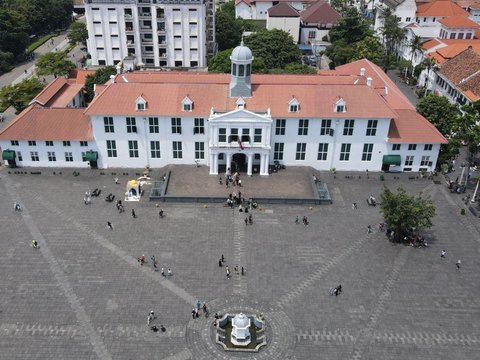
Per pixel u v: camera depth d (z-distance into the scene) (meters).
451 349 70.19
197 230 93.88
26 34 198.50
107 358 67.56
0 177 109.62
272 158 114.00
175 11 169.12
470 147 107.06
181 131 109.81
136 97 109.19
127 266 84.38
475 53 148.88
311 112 107.75
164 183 105.81
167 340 70.62
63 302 76.62
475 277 83.81
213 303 77.06
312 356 68.69
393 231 91.62
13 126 110.94
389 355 69.00
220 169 112.56
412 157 113.56
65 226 94.19
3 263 84.38
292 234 93.31
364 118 107.81
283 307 76.56
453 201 105.00
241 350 69.25
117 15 169.88
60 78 141.75
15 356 67.56
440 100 122.69
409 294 79.69
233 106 108.56
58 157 112.94
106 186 107.31
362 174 113.75
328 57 188.00
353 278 82.75
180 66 179.12
